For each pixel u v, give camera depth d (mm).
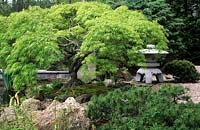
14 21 7820
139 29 8172
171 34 13852
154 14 13734
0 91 8648
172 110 4121
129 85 8383
